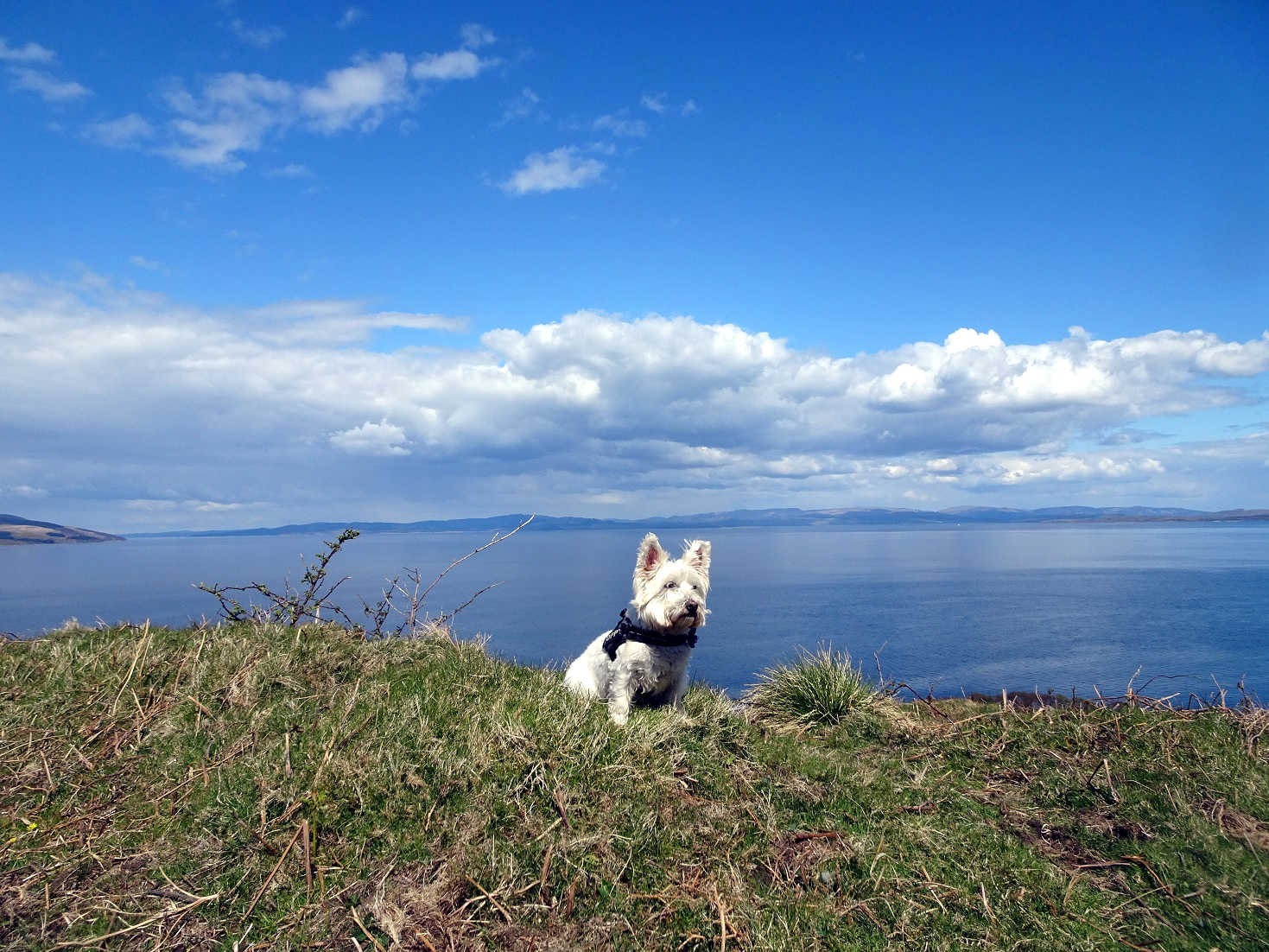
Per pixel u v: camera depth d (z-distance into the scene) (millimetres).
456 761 5305
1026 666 26453
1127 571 91188
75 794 5105
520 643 30609
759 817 5352
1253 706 7715
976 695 9531
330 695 6703
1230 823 5469
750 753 6453
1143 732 7012
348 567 76750
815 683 8406
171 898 4184
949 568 106500
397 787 5051
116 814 4941
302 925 4059
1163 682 22250
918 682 22422
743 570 105688
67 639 8344
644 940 4184
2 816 4859
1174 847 5230
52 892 4234
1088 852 5320
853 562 124375
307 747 5629
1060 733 7215
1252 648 30688
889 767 6672
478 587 69375
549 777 5250
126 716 6176
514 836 4766
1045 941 4320
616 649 6957
